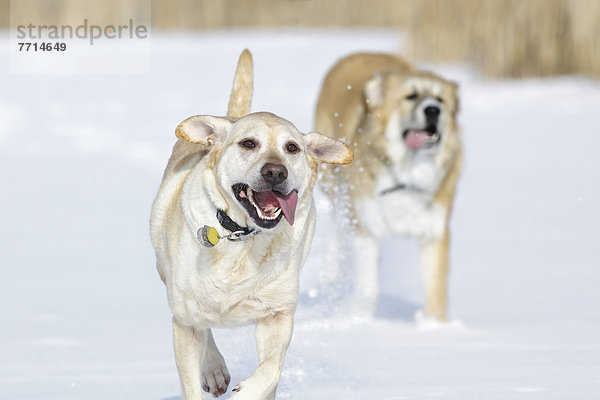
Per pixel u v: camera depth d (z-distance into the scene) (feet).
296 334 29.19
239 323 20.12
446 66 99.35
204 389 23.04
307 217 20.70
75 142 74.28
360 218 34.19
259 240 19.11
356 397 21.13
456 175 34.71
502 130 75.51
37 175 62.95
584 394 20.70
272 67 109.19
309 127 70.44
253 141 18.65
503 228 47.60
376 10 149.59
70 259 41.45
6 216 51.19
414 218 33.50
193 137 19.51
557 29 96.63
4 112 86.89
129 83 102.53
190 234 19.29
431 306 31.76
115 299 34.12
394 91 34.99
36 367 24.32
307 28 151.12
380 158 34.42
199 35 147.33
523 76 98.12
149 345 27.12
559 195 54.95
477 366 24.30
